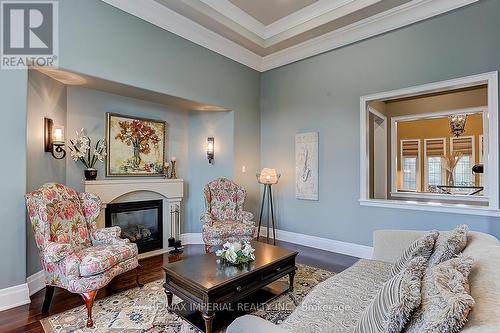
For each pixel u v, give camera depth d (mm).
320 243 4609
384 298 1119
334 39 4406
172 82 4043
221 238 3832
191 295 2154
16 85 2699
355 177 4219
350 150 4285
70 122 3639
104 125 3947
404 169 7707
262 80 5586
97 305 2600
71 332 2168
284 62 5129
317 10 4160
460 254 1466
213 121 5113
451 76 3395
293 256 2803
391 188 6461
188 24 4113
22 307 2570
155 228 4488
